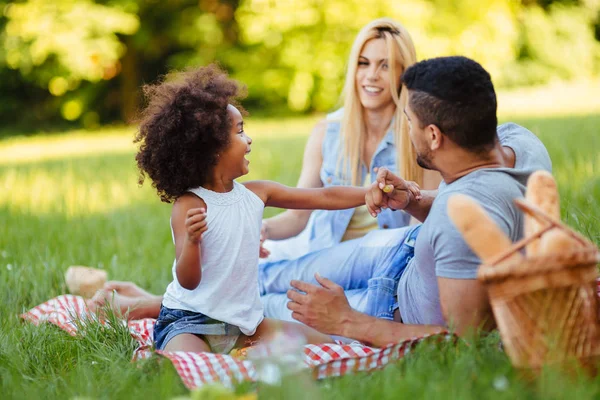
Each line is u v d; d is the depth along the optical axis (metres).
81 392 2.13
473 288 2.14
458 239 2.13
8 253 4.37
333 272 3.02
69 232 4.93
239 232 2.59
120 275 3.96
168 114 2.54
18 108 17.77
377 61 3.35
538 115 11.62
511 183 2.21
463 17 17.05
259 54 17.52
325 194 2.85
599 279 2.54
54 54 16.39
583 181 4.64
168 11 17.38
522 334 1.82
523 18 19.64
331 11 16.39
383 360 2.20
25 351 2.64
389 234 2.93
